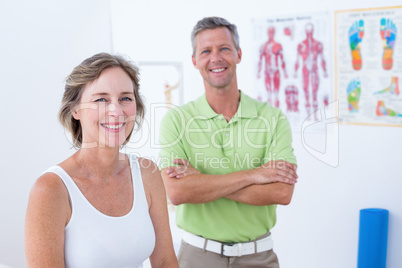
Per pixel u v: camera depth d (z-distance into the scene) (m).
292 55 3.32
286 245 3.47
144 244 1.40
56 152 3.16
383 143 2.98
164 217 1.52
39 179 1.28
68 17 3.10
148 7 3.98
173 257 1.52
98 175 1.37
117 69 1.35
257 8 3.45
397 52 2.88
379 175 3.01
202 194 1.84
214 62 1.87
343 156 3.16
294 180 1.86
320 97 3.23
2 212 2.99
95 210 1.32
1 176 2.96
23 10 2.84
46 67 3.08
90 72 1.31
